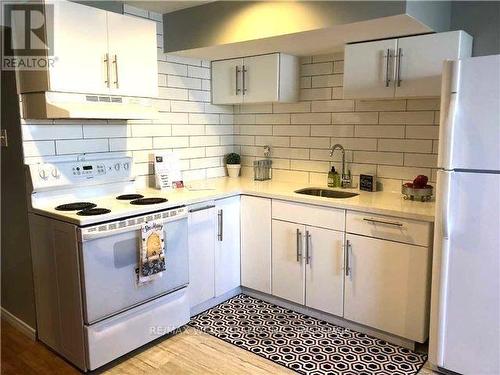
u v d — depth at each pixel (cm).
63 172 256
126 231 230
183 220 265
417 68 248
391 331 252
